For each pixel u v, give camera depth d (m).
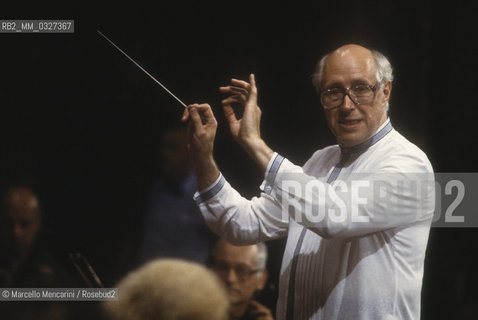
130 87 9.64
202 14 9.24
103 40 9.48
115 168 9.87
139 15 9.40
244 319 5.81
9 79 9.76
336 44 8.89
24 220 6.00
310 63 8.98
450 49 8.68
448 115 8.72
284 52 9.05
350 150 4.48
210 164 4.63
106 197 9.86
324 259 4.34
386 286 4.19
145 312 2.44
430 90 8.74
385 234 4.26
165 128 9.60
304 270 4.42
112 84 9.73
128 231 9.73
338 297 4.24
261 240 4.78
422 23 8.66
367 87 4.36
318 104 8.97
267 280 6.59
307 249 4.46
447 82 8.72
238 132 4.36
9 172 9.60
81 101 9.84
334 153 4.75
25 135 9.79
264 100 9.09
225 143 9.16
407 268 4.28
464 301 8.27
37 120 9.83
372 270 4.21
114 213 9.84
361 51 4.46
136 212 9.77
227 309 2.51
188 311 2.43
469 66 8.68
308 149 9.00
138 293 2.47
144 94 9.60
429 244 8.84
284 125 9.06
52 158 9.84
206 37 9.26
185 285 2.46
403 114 8.77
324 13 8.91
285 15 9.02
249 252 5.79
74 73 9.79
